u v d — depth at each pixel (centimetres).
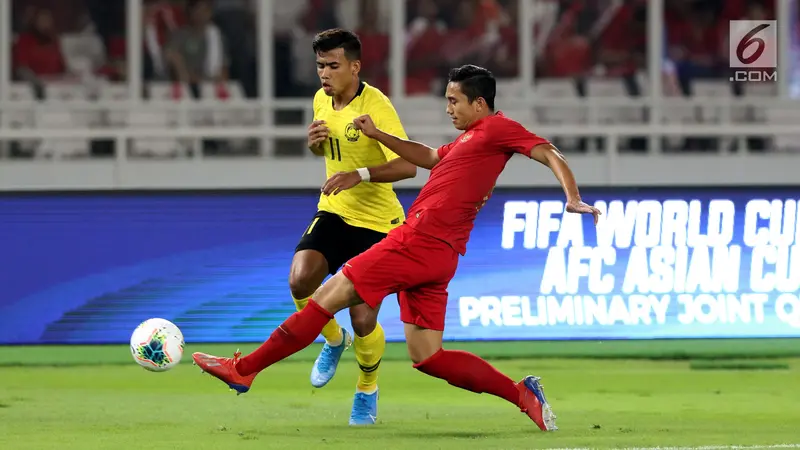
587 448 1922
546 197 3294
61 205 3281
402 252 1961
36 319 3275
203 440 2031
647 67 5638
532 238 3297
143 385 2808
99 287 3281
